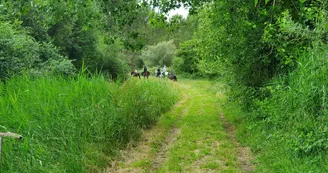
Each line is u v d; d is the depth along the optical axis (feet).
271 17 23.07
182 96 57.41
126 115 24.58
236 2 24.04
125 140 23.24
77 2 26.73
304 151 15.23
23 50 33.83
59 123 18.92
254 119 26.17
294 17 23.47
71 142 17.88
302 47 20.12
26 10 26.35
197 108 40.93
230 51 26.89
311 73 16.70
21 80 23.40
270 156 17.33
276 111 19.26
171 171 17.67
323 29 17.38
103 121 21.40
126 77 32.73
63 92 22.31
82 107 21.88
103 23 29.55
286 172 14.37
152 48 156.35
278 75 24.22
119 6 28.25
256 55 26.58
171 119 33.40
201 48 34.81
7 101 19.48
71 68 40.68
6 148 15.14
